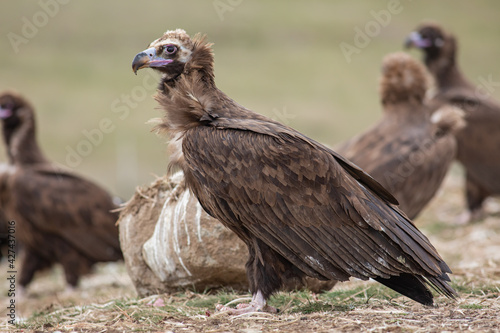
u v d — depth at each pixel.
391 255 7.59
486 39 47.00
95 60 40.56
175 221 9.45
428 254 7.59
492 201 19.94
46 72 38.91
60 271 17.98
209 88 8.36
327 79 39.16
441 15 51.03
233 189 7.83
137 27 45.81
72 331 7.80
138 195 10.20
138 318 8.17
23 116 15.73
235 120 8.14
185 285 9.67
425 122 13.85
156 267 9.73
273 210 7.77
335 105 35.53
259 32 46.19
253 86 37.84
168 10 48.66
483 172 17.39
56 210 15.05
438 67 18.41
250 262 8.23
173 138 8.43
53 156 29.88
